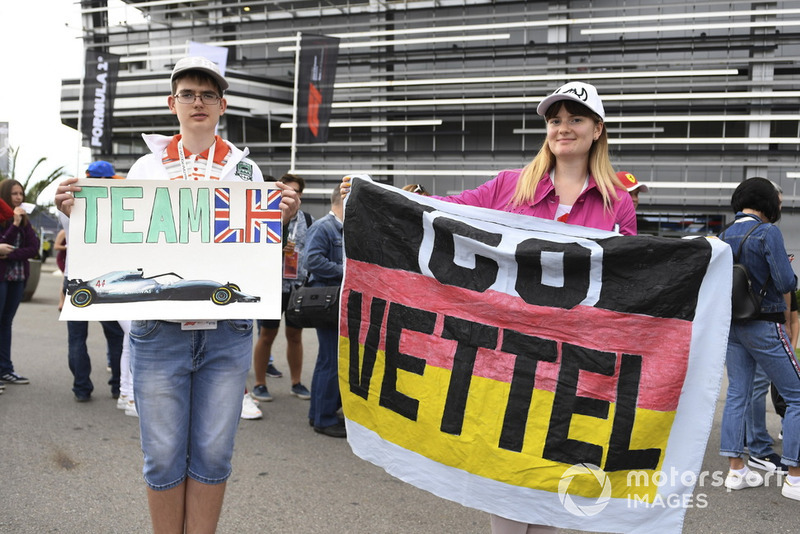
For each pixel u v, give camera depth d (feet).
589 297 9.08
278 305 9.41
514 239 9.35
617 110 72.90
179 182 9.50
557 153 9.08
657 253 8.96
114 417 18.99
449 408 9.27
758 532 12.44
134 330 9.06
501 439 9.01
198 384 9.31
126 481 14.05
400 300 9.75
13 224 22.26
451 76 78.43
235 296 9.34
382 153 81.25
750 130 70.23
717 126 71.05
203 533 9.34
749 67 69.46
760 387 16.02
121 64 92.38
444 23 78.95
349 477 14.84
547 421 8.98
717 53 70.23
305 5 85.20
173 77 9.66
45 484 13.71
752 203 14.99
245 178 10.15
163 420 8.93
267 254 9.61
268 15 86.12
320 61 66.18
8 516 12.07
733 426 14.71
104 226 9.32
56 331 34.96
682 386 8.93
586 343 9.02
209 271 9.42
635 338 8.98
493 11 77.36
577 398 8.96
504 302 9.27
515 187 9.89
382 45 79.15
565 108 8.91
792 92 66.64
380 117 81.15
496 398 9.11
